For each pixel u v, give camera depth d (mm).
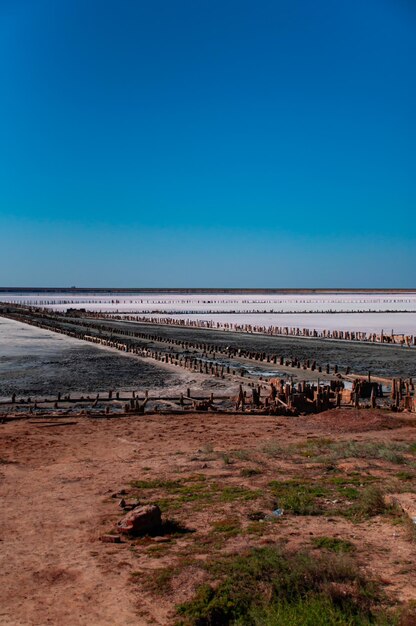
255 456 19281
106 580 9672
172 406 32500
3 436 24047
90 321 108938
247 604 8625
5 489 15734
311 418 28656
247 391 37562
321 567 9312
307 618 8031
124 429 25938
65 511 13617
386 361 55406
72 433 24938
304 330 83375
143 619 8352
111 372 45531
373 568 9625
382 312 146875
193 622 8195
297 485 15312
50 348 61500
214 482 16016
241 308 176375
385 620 7918
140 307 181625
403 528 11461
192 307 183625
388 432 24969
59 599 9047
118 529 11852
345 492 14359
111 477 17031
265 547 10641
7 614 8602
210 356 57094
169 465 18562
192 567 9875
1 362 50625
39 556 10828
